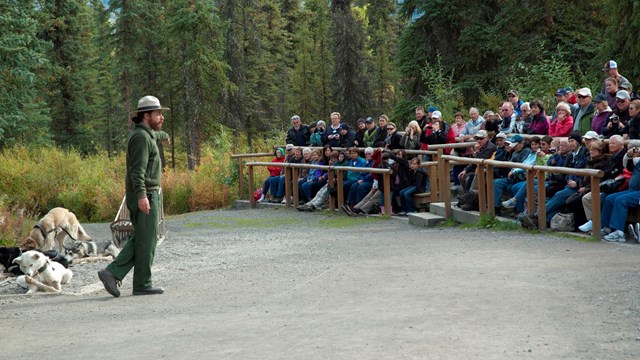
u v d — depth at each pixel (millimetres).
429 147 14555
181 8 40156
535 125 12945
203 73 40562
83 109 42812
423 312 5594
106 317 6277
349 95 47625
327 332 5062
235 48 46625
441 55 27984
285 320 5582
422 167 15070
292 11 65062
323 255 9742
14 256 9734
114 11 43281
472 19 26719
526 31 25641
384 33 59219
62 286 8789
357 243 10891
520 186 11477
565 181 10648
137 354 4738
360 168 15531
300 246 11141
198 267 9555
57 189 26141
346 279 7492
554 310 5457
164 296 7312
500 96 23797
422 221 13281
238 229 15086
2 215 16031
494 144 13664
